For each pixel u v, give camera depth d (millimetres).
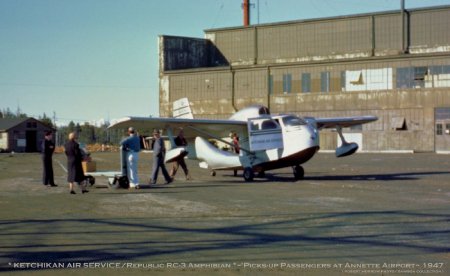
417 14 56969
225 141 22781
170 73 64750
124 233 9867
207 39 68438
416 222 10820
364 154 49000
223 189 17953
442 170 26938
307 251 8289
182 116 28344
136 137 18344
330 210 12609
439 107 52000
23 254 8219
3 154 64188
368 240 9070
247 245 8750
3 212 12719
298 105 57969
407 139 53125
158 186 19219
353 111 55438
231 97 61219
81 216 12031
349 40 60250
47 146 19438
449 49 55750
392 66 53781
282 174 25359
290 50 63344
